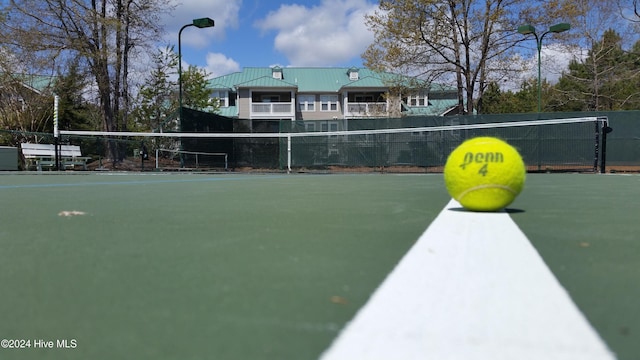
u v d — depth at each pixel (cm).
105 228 283
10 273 179
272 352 111
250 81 4503
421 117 1580
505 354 111
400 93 2392
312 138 1675
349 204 419
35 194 544
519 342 117
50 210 375
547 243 233
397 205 409
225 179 962
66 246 229
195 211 368
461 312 136
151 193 560
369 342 117
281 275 175
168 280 169
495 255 204
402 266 186
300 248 222
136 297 151
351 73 4772
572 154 1449
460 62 2253
